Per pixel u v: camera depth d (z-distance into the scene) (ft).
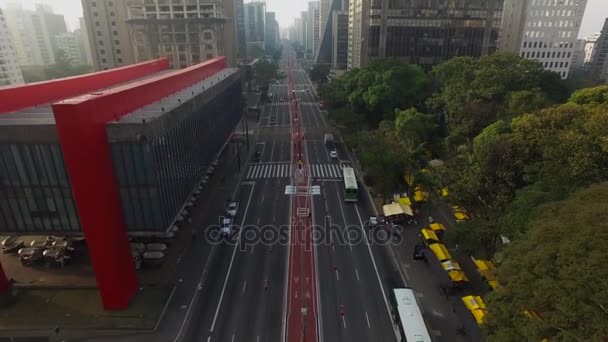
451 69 258.57
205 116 185.26
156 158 119.65
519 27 432.66
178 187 143.74
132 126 112.27
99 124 109.19
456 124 222.48
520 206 107.24
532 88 211.82
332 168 248.93
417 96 277.64
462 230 128.26
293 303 126.93
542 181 112.06
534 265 75.25
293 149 288.51
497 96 216.54
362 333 114.32
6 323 116.16
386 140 192.44
